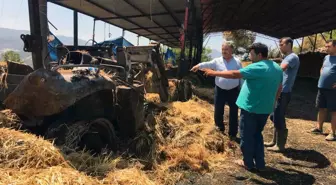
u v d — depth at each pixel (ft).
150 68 20.40
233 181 11.19
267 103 11.33
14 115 10.70
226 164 12.82
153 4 40.93
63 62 13.47
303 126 20.89
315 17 55.11
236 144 15.60
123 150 11.97
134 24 58.80
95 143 11.05
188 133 14.47
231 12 54.29
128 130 12.70
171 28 63.82
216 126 16.65
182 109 19.12
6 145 8.68
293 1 43.83
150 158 11.94
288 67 13.98
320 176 12.01
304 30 72.69
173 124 15.37
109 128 11.53
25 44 12.51
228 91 16.03
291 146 15.93
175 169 11.63
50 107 9.68
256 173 12.05
